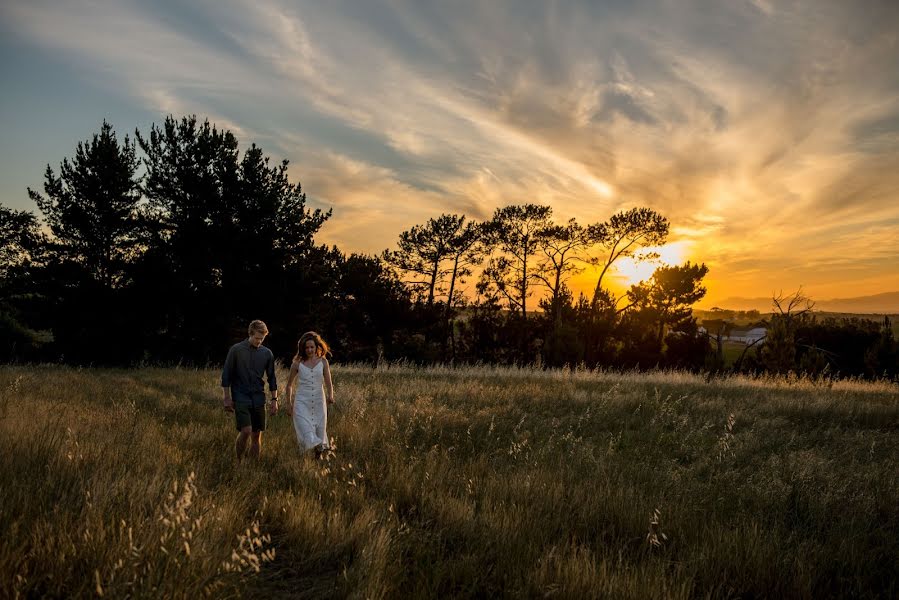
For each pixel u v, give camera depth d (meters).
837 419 10.21
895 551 4.47
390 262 40.81
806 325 31.95
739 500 5.65
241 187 25.12
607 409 10.70
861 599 3.71
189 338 25.17
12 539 3.17
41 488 4.02
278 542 4.24
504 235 39.41
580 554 4.02
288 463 6.05
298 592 3.54
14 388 9.81
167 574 3.08
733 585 3.83
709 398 12.44
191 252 24.39
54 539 3.28
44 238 24.88
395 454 6.64
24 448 5.03
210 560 3.36
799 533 4.92
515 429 8.69
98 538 3.31
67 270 24.16
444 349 36.66
